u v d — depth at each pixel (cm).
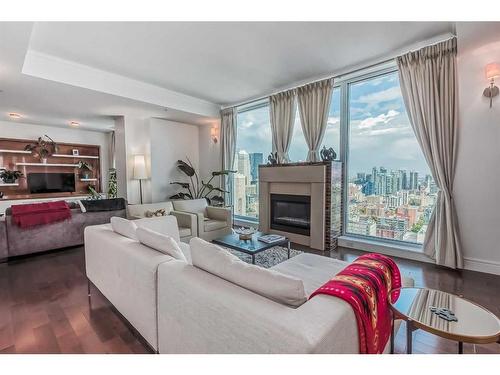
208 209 459
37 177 647
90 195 720
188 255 229
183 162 586
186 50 312
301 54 325
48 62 327
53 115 525
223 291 114
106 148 752
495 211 277
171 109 481
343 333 96
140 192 556
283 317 93
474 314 127
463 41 264
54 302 228
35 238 354
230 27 263
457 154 294
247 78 405
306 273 199
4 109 476
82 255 361
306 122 425
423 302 139
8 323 195
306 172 398
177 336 133
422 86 307
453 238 295
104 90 379
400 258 337
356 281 125
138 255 166
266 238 319
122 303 184
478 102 279
